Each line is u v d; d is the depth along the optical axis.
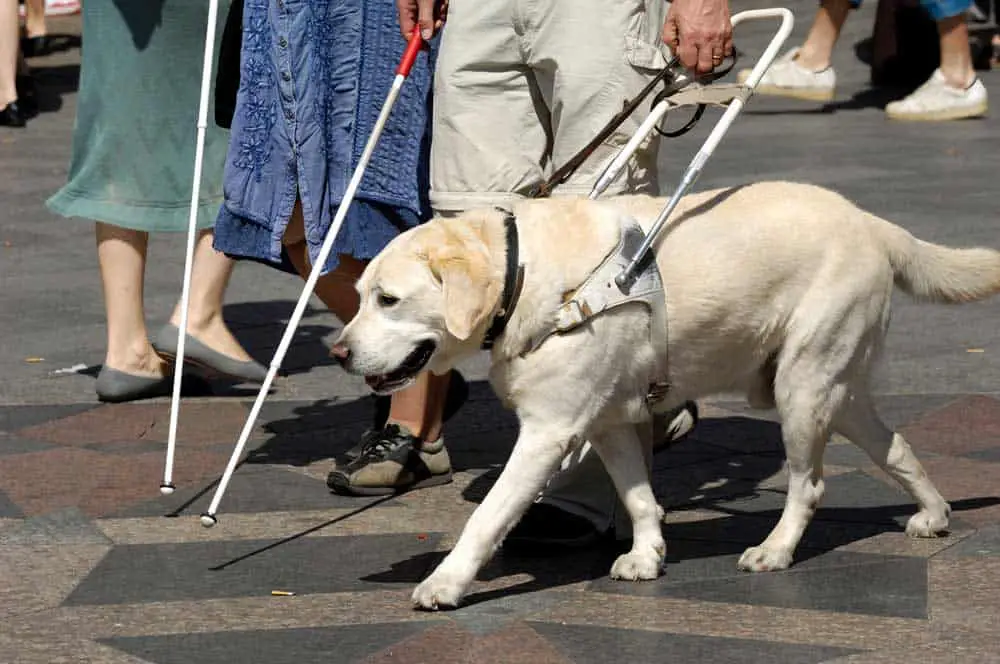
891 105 18.59
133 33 8.59
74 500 6.89
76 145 8.70
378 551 6.21
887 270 5.97
